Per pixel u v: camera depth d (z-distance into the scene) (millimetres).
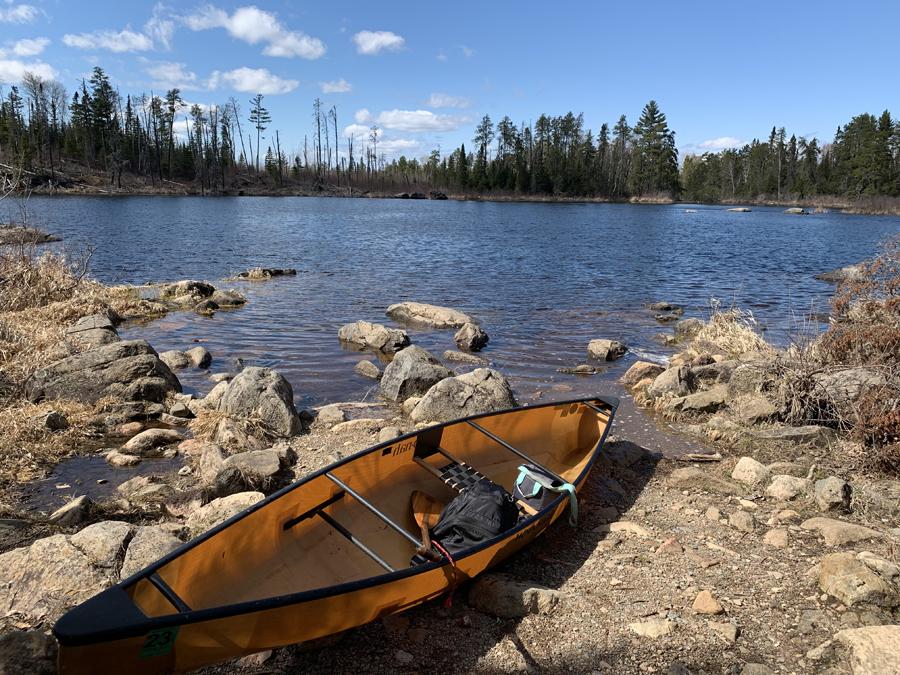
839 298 6137
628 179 91312
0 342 6422
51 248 16500
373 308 11328
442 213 48062
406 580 2807
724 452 5160
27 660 2492
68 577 2994
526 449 4855
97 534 3221
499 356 8258
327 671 2730
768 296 13500
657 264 18891
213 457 4500
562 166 87562
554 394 6691
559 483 3916
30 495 4141
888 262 6047
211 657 2395
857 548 3623
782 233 33312
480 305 11812
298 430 5383
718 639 2922
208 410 5461
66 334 7086
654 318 10984
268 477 4312
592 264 18484
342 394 6598
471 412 5605
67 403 5469
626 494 4426
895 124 75500
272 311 10930
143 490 4160
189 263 16562
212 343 8609
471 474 4113
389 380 6547
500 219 41469
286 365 7625
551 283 14688
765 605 3152
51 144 64125
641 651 2855
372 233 27766
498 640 2928
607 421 4934
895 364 5238
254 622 2402
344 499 3621
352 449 5023
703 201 89688
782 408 5516
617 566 3486
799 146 92250
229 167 85250
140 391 5723
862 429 4766
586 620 3051
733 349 8008
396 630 2979
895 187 70750
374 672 2729
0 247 9961
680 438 5496
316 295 12562
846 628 2928
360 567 3449
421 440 4133
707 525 3943
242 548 2979
